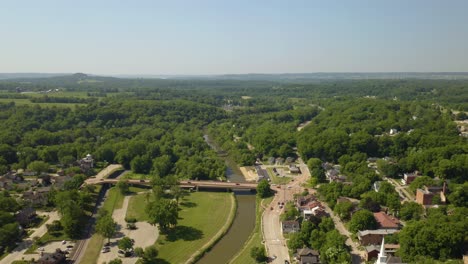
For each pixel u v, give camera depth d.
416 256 191.50
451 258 191.75
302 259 195.75
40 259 198.25
